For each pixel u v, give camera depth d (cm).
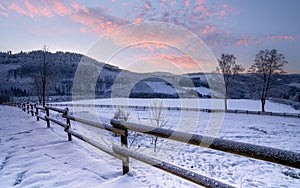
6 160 322
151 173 283
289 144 856
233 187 141
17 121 853
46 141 445
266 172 478
